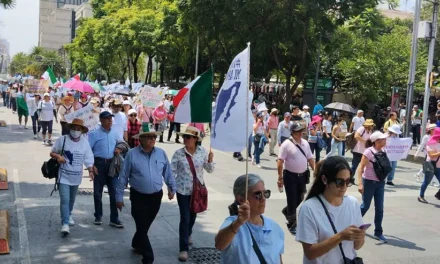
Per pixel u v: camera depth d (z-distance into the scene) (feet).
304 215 11.49
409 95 70.33
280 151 24.95
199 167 21.27
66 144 23.48
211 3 90.07
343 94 108.17
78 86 66.03
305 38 94.17
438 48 107.86
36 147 54.13
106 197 32.12
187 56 136.15
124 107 47.98
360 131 41.24
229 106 14.15
